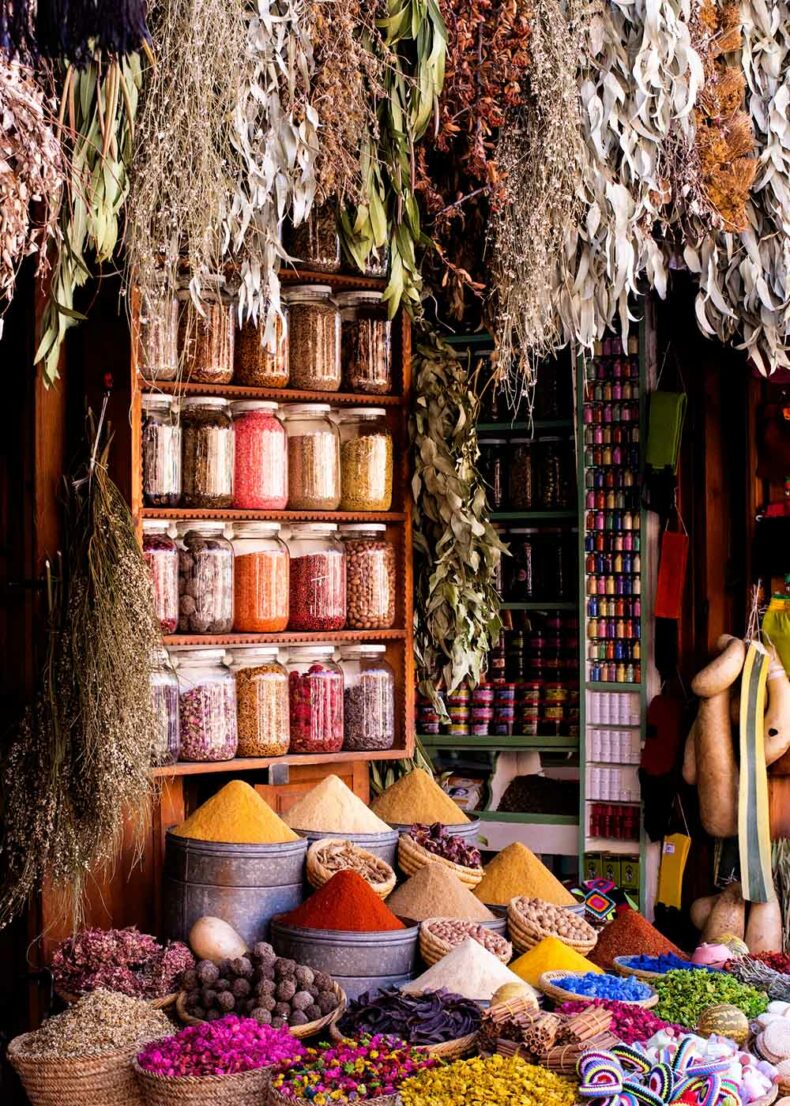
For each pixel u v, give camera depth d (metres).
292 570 4.30
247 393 4.21
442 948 3.63
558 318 4.23
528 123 3.65
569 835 5.89
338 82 3.16
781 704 5.54
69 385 4.04
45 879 3.78
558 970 3.68
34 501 3.89
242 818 3.79
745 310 4.66
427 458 4.48
